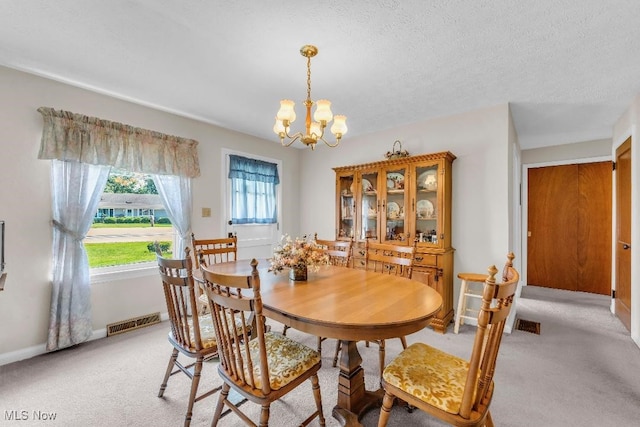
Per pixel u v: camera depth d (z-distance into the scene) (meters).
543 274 4.51
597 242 4.13
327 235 4.35
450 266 3.05
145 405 1.72
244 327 1.21
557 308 3.51
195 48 1.96
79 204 2.47
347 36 1.81
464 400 1.07
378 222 3.42
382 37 1.82
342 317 1.28
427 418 1.63
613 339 2.63
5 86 2.21
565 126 3.51
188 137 3.31
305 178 4.64
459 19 1.65
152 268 3.02
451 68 2.19
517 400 1.77
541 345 2.51
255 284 1.14
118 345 2.49
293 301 1.50
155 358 2.27
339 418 1.58
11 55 2.04
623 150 3.04
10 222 2.22
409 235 3.14
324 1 1.51
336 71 2.24
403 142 3.52
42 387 1.89
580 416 1.63
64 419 1.60
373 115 3.18
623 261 3.01
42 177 2.36
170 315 1.72
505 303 1.13
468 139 3.06
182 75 2.32
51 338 2.31
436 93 2.63
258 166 4.07
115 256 2.85
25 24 1.70
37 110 2.34
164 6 1.55
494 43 1.87
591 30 1.73
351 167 3.64
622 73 2.25
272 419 1.62
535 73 2.26
